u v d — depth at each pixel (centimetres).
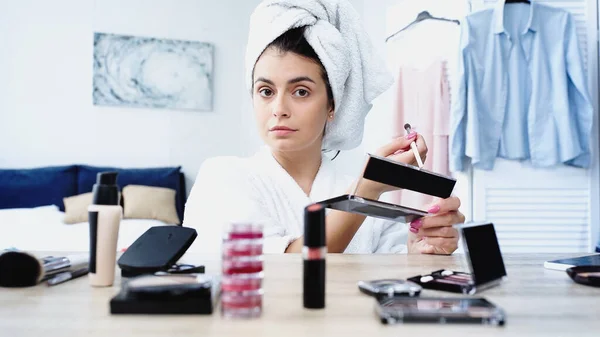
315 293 44
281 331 37
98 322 40
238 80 338
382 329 38
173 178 313
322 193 99
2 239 213
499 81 216
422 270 65
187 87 330
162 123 329
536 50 216
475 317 39
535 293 52
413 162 84
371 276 60
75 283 56
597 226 222
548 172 221
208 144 334
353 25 97
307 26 88
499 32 214
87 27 322
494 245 57
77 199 279
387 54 282
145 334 36
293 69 86
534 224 221
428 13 248
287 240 84
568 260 72
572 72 216
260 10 90
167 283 45
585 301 48
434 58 245
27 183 294
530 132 216
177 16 332
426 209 83
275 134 88
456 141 215
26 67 316
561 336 37
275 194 96
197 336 36
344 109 100
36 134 316
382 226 109
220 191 94
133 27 328
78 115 321
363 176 62
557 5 225
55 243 211
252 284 41
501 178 219
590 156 219
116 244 55
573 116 219
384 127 284
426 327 38
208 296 43
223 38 338
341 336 36
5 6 314
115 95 322
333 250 86
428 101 240
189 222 96
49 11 319
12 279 53
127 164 325
